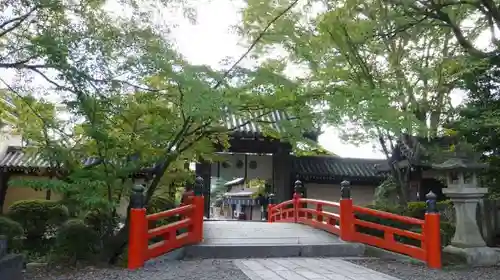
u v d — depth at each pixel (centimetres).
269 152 1817
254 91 731
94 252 771
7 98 859
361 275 665
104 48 623
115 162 722
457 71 1116
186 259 806
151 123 752
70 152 729
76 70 595
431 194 830
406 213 1084
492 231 1132
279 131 829
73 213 985
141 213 720
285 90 735
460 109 1057
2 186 1531
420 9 852
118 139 707
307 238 980
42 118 760
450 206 1158
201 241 880
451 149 912
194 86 616
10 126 1198
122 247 777
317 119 719
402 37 1069
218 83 684
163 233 788
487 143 981
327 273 676
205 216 1750
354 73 1022
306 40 829
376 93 728
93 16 658
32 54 611
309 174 1880
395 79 1145
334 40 942
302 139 775
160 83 734
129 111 732
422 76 1161
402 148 1402
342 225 950
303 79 829
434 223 799
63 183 656
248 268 710
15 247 888
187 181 998
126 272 663
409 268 760
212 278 623
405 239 984
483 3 824
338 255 895
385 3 895
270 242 912
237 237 969
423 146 1195
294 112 744
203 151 840
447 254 865
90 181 663
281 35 723
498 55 887
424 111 1156
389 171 1681
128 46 653
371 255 901
